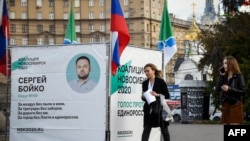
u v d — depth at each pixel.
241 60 52.72
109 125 12.61
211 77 56.72
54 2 135.00
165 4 17.84
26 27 134.50
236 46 53.53
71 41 21.77
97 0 134.00
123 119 13.13
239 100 11.74
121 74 13.04
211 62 57.25
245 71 49.59
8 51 13.80
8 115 13.73
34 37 134.25
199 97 55.22
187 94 55.03
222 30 56.75
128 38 12.96
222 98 11.84
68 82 12.98
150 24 134.00
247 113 50.25
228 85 11.74
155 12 135.38
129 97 13.30
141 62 13.73
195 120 54.25
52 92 13.12
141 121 13.67
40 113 13.27
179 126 37.72
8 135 13.73
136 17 132.12
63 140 13.04
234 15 55.72
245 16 54.88
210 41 57.84
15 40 133.75
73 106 12.94
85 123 12.81
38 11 134.62
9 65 13.79
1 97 22.00
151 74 12.81
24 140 13.45
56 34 135.00
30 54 13.34
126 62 13.19
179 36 151.25
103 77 12.66
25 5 134.50
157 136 14.48
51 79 13.15
